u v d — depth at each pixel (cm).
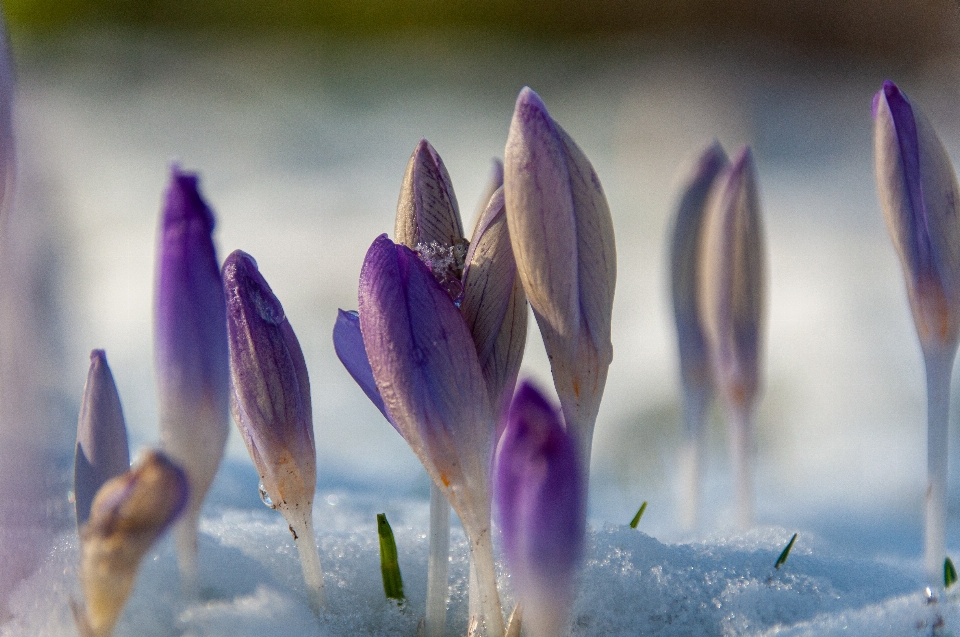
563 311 37
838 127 180
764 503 66
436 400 36
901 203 38
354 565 41
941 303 38
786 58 240
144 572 38
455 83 240
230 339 37
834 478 72
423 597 40
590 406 37
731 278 47
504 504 34
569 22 297
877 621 38
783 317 96
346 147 176
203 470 35
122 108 198
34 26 272
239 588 38
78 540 39
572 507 34
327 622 39
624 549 40
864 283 101
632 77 229
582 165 37
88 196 132
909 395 83
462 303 37
